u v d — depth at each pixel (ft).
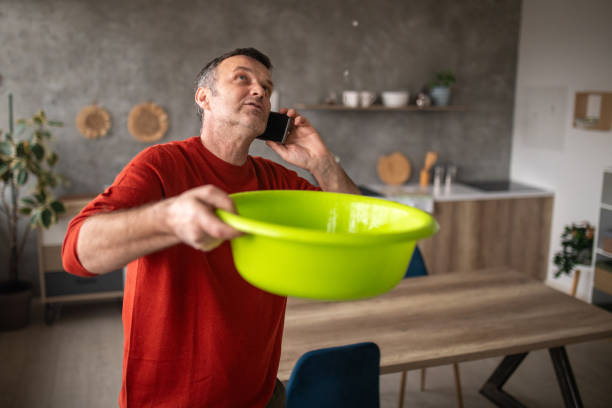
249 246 2.14
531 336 6.66
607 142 13.41
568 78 14.56
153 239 2.31
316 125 15.10
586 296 14.28
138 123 13.62
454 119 16.26
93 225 2.49
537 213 15.33
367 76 15.20
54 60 12.97
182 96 13.91
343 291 2.08
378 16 15.03
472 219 14.79
